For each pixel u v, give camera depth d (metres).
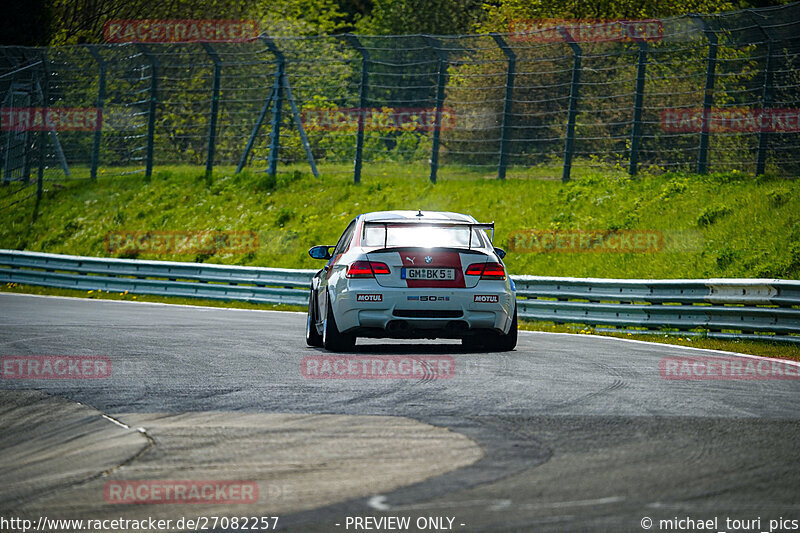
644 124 81.06
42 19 143.00
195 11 144.50
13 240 104.25
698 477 17.33
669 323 48.81
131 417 23.70
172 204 101.50
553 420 22.84
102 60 108.38
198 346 40.19
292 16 146.75
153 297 78.69
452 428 21.91
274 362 34.38
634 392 27.33
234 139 104.44
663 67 82.31
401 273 35.97
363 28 160.88
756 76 78.38
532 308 57.22
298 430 21.84
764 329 43.84
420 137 93.38
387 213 39.66
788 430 21.73
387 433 21.41
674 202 74.50
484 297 36.16
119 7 143.88
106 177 109.44
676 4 107.38
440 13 152.25
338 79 98.75
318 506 15.72
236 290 72.81
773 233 65.75
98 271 80.62
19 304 66.56
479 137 90.88
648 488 16.56
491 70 90.25
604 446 19.92
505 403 25.25
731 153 77.38
